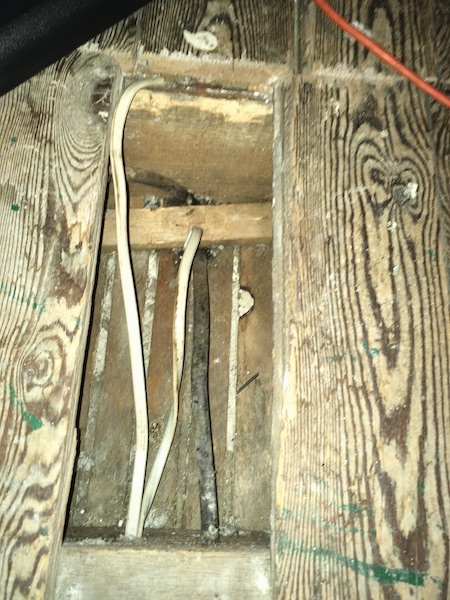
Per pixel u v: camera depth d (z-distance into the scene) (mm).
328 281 686
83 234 699
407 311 671
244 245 1113
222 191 1087
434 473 591
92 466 910
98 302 1064
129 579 571
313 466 600
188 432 947
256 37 849
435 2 909
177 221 1046
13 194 710
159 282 1084
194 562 584
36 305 653
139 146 943
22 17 699
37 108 772
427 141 784
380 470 595
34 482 579
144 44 820
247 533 829
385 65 836
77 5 737
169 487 898
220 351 1025
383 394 628
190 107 842
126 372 998
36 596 536
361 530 572
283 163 769
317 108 801
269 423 959
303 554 568
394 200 739
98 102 790
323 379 636
